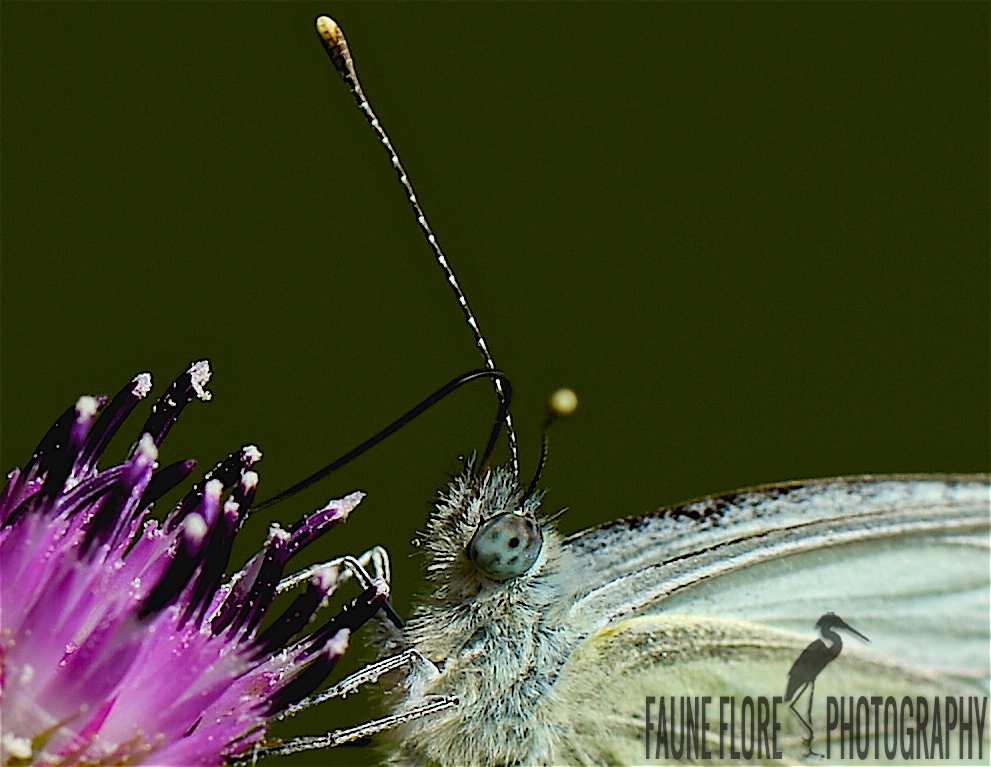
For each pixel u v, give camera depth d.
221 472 0.09
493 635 0.09
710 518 0.09
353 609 0.09
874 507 0.09
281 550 0.09
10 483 0.09
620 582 0.09
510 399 0.09
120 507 0.09
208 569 0.09
